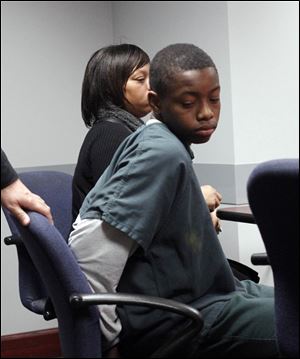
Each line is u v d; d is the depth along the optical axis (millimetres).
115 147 2357
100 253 1749
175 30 3971
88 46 4414
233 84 3594
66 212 2965
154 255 1774
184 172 1740
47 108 4230
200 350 1802
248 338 1768
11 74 4105
